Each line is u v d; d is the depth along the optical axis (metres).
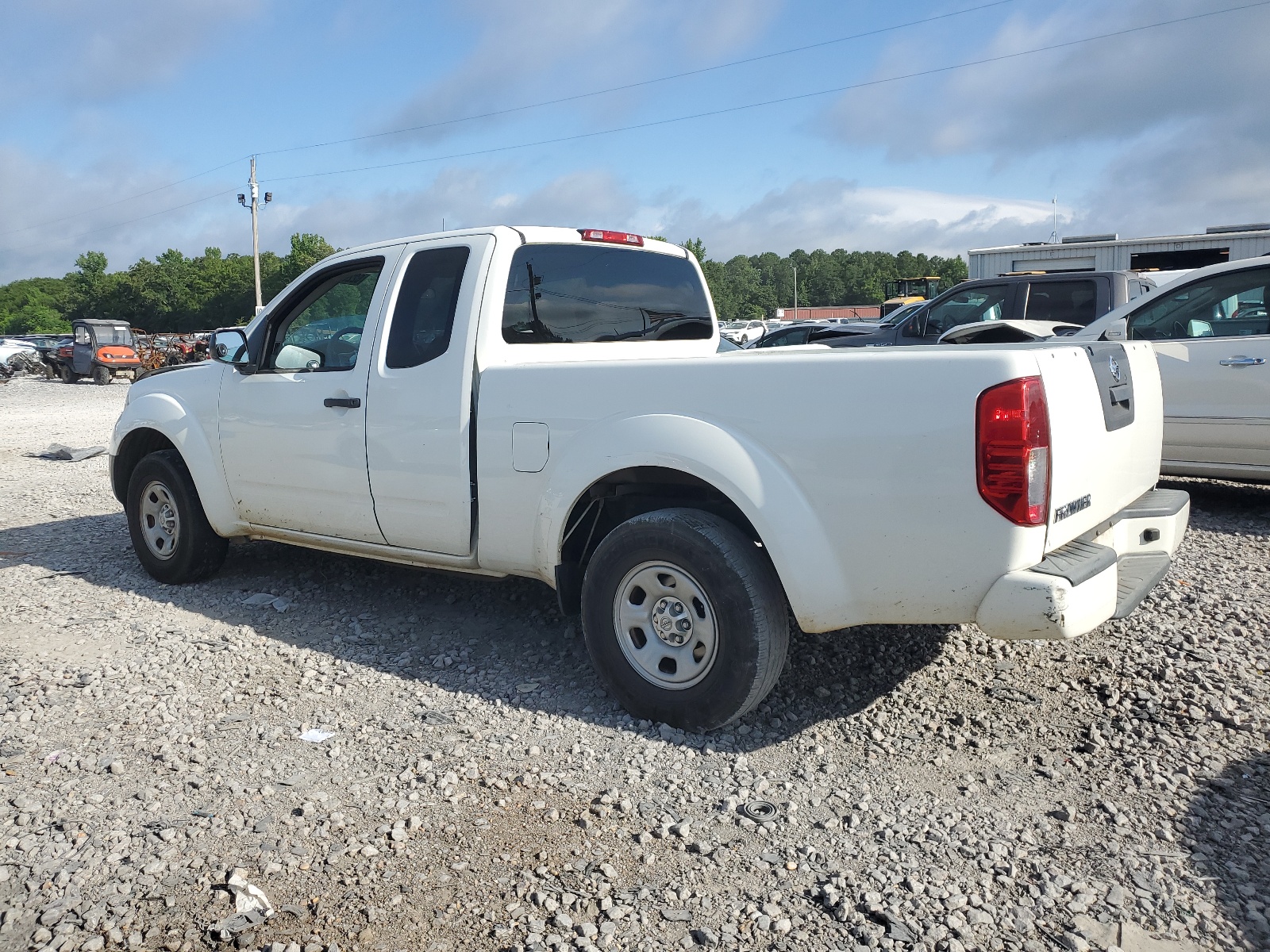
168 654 4.31
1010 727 3.48
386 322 4.34
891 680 3.91
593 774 3.17
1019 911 2.42
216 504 5.17
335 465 4.53
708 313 5.26
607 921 2.40
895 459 3.00
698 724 3.42
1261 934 2.32
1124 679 3.83
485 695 3.85
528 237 4.21
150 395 5.51
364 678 4.04
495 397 3.92
